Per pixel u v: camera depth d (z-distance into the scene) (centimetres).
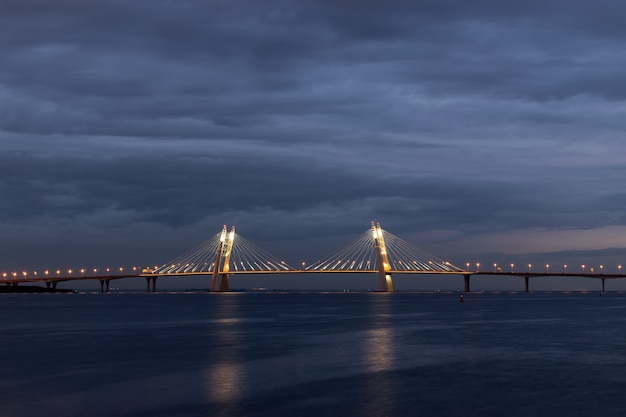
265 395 4053
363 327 9312
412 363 5369
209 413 3600
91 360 5622
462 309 15862
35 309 16462
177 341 7238
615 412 3638
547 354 5956
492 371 4953
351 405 3800
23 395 4059
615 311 14725
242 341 7212
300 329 8969
